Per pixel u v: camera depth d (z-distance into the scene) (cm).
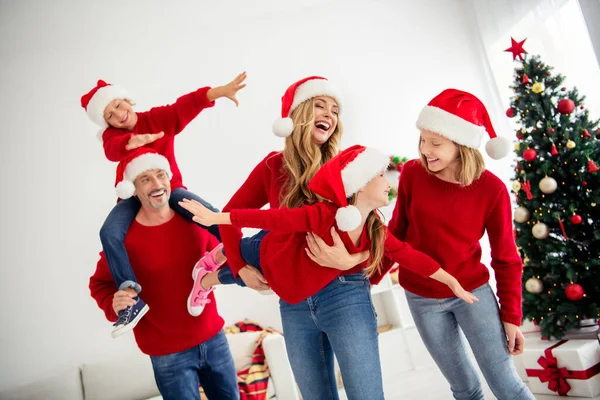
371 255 172
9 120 434
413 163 208
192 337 218
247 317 448
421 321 207
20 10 406
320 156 186
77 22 432
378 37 521
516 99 340
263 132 475
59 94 445
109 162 445
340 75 503
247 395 344
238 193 200
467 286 198
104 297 225
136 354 398
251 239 192
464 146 187
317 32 506
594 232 300
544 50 438
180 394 215
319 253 160
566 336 316
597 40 377
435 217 198
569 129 321
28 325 411
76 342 416
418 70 523
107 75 454
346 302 170
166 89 463
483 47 518
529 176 321
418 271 186
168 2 434
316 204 162
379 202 164
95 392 380
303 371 179
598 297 305
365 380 166
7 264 414
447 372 208
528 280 321
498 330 195
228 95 241
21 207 424
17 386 400
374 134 501
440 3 543
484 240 495
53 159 436
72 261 426
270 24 496
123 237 213
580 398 270
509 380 194
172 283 216
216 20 480
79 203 434
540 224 316
